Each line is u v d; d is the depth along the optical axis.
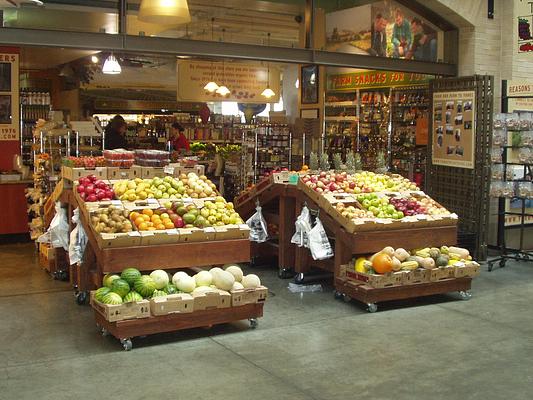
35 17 9.78
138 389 4.37
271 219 8.24
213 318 5.53
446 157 9.30
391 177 8.16
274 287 7.36
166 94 19.88
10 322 5.88
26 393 4.29
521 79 9.67
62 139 10.61
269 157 13.78
